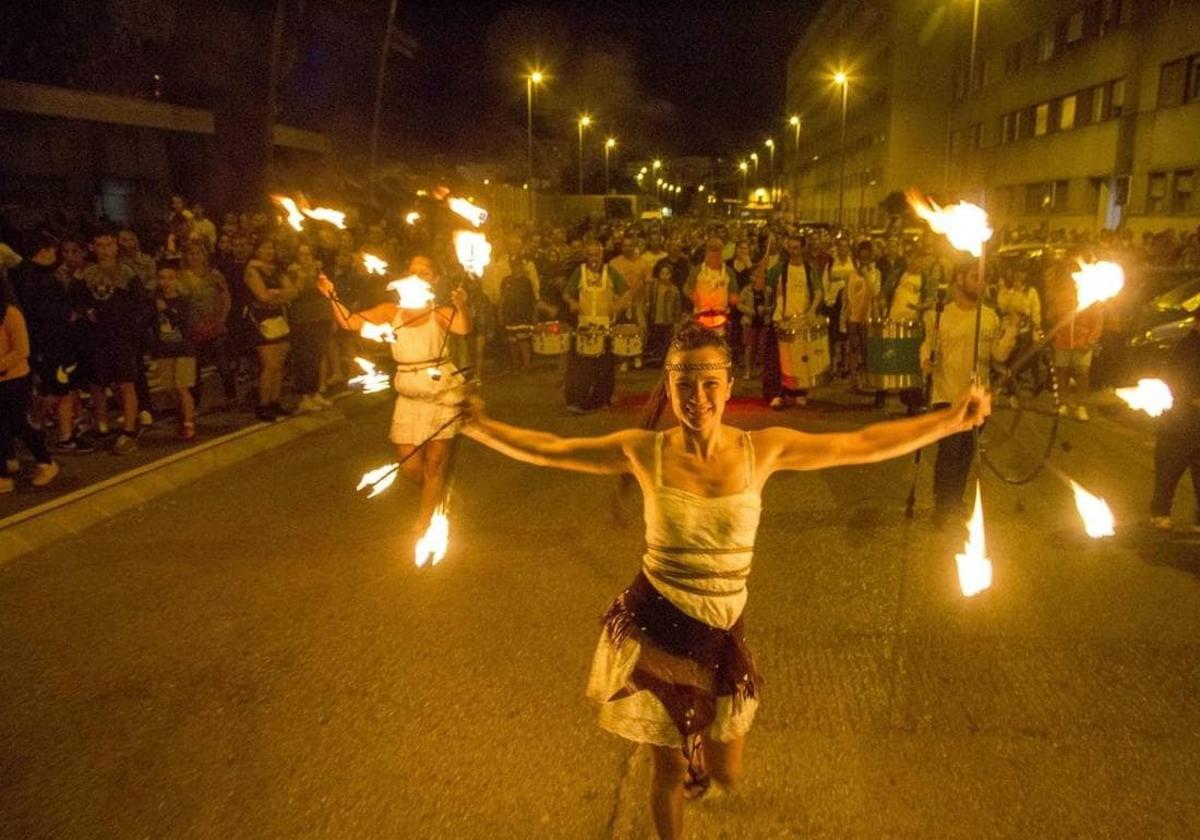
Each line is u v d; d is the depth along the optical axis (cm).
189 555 709
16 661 541
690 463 317
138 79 2762
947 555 696
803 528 759
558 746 446
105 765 436
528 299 1570
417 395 693
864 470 929
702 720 315
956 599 613
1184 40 3102
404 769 430
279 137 2998
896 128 6041
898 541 727
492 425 339
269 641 561
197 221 1627
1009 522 773
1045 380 1260
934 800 404
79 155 2361
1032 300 1253
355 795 411
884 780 417
